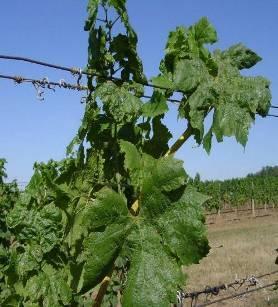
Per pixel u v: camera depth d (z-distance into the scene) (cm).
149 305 204
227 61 275
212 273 1817
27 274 264
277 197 4916
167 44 276
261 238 3006
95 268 208
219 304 1330
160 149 265
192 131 265
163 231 213
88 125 263
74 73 263
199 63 265
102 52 261
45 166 282
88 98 267
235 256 2231
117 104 252
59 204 268
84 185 267
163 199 215
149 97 266
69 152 274
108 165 266
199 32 275
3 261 442
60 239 263
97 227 210
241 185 4700
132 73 262
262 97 266
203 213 211
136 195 238
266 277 1720
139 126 268
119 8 254
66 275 260
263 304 1291
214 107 263
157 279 207
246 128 258
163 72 277
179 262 211
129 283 209
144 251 212
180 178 213
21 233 267
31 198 270
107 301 638
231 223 4353
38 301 269
